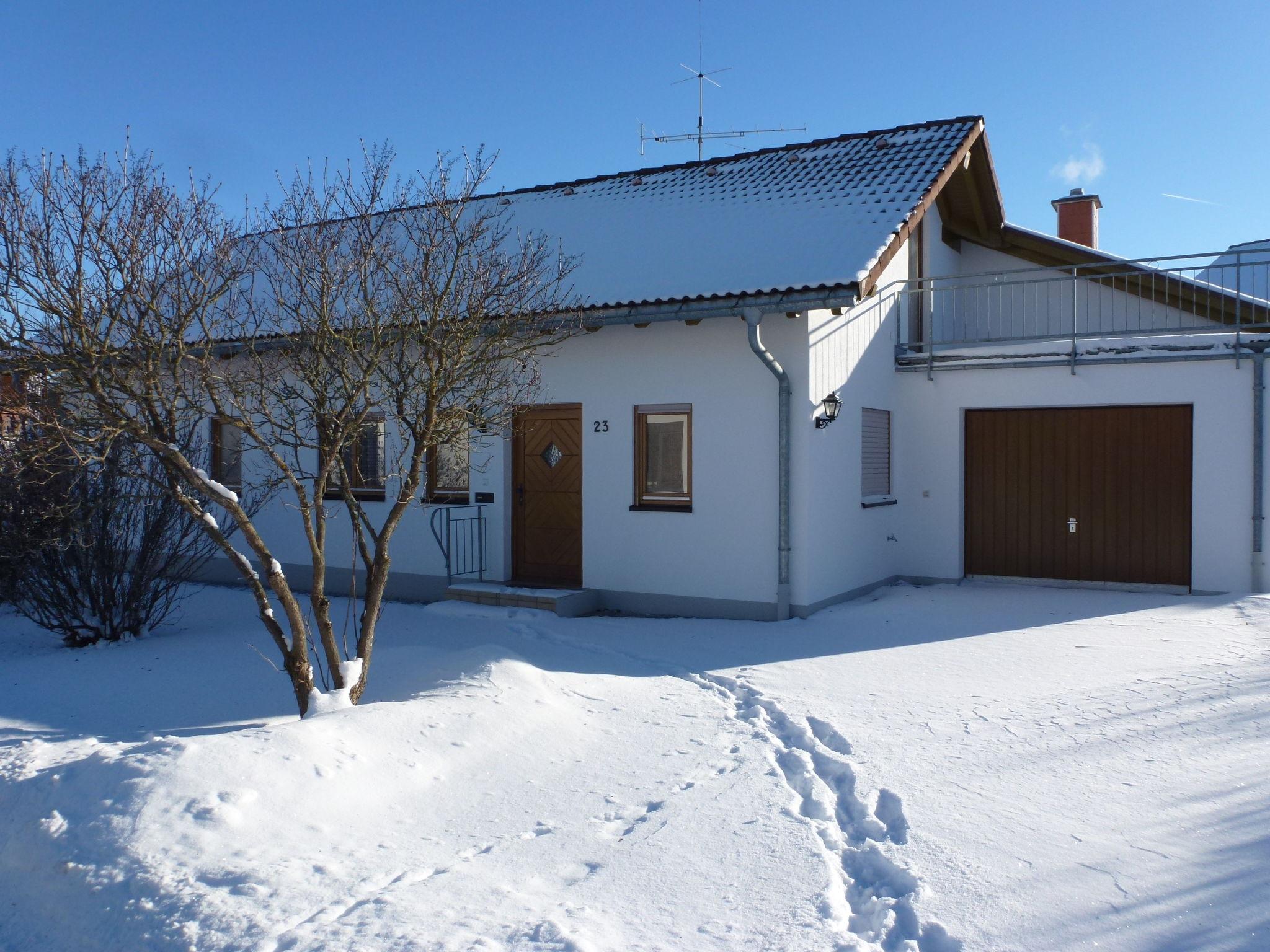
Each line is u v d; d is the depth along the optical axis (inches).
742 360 411.2
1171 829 175.8
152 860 158.1
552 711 245.4
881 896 154.7
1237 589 427.5
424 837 175.6
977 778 204.8
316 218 288.7
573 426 459.8
